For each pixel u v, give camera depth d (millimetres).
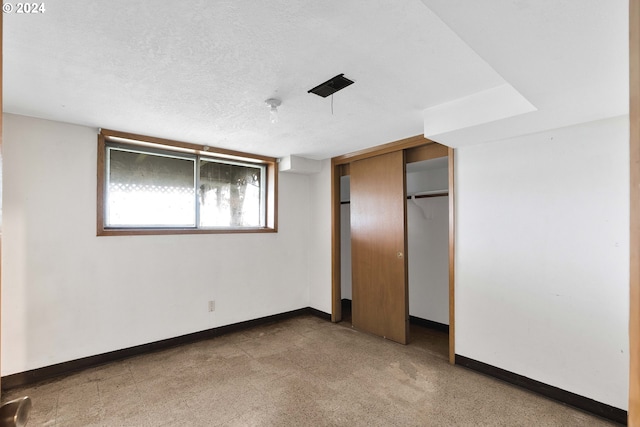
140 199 3527
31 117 2781
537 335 2592
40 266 2811
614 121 2260
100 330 3098
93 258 3072
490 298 2865
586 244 2371
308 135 3361
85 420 2246
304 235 4766
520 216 2695
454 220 3109
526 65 1586
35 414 2307
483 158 2920
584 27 1299
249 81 2115
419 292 4410
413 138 3449
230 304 3994
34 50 1742
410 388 2670
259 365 3090
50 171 2863
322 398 2527
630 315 647
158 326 3445
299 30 1587
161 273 3480
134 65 1908
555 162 2512
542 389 2555
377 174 3924
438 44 1705
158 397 2529
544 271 2562
